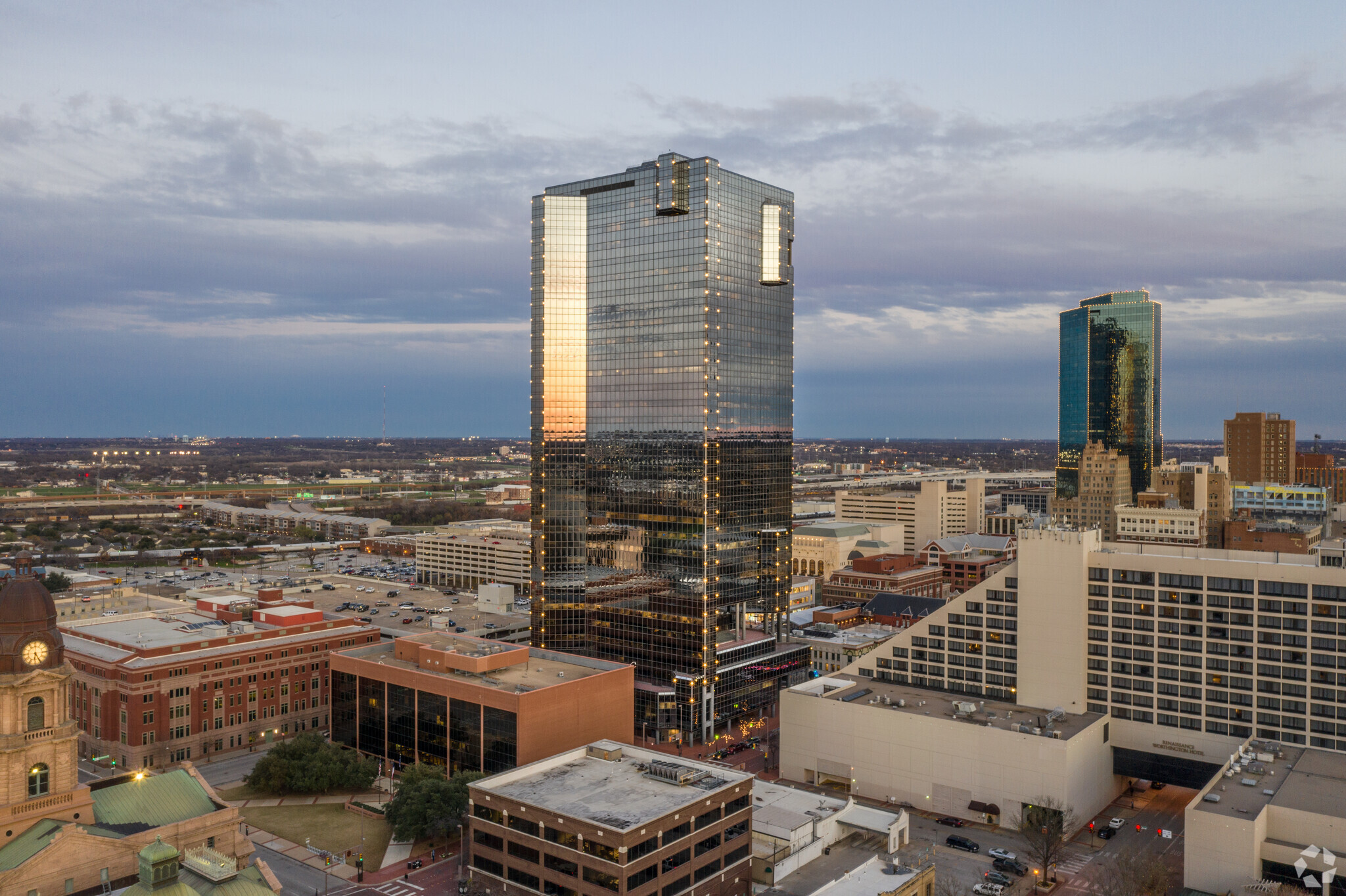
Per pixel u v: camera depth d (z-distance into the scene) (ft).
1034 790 547.08
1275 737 544.62
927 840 539.29
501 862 450.30
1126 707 590.14
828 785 636.89
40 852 337.52
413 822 512.22
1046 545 611.06
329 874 491.31
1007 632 629.92
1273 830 449.06
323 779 603.67
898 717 600.80
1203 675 565.53
